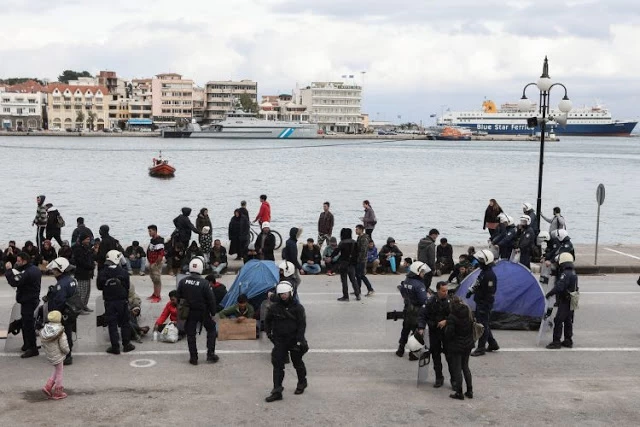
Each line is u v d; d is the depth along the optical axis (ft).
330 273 65.05
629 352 40.83
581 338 43.86
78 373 35.88
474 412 31.14
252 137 625.00
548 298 43.78
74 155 394.32
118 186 218.79
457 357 32.76
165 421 29.63
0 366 36.91
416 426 29.45
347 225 138.31
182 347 40.93
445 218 151.74
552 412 31.22
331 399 32.58
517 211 169.99
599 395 33.47
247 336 42.60
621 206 184.55
